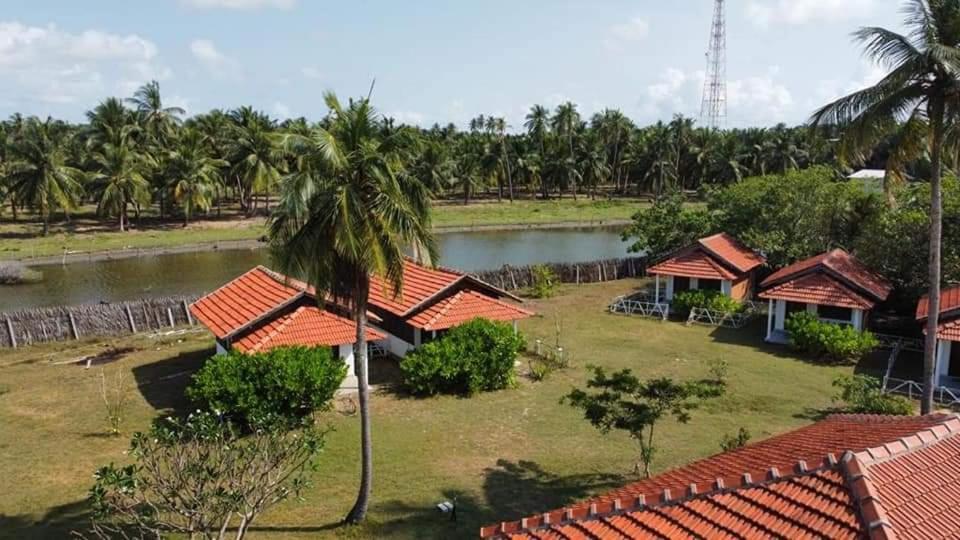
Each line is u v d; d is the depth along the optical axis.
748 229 46.50
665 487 11.76
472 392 27.75
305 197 15.80
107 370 30.58
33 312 34.72
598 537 10.21
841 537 8.57
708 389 19.66
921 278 36.81
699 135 113.62
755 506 9.71
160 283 51.28
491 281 48.06
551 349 33.00
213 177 79.38
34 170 68.38
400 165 17.06
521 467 21.28
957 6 19.55
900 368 31.19
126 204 76.94
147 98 90.69
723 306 39.69
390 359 32.59
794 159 102.62
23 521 17.91
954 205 35.25
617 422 19.14
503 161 105.75
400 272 16.89
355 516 17.77
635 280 53.06
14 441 23.05
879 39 20.39
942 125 20.22
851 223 43.91
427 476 20.64
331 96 16.80
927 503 9.35
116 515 15.19
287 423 16.98
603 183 131.38
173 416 25.16
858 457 9.77
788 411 25.88
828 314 35.91
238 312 29.06
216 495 13.41
